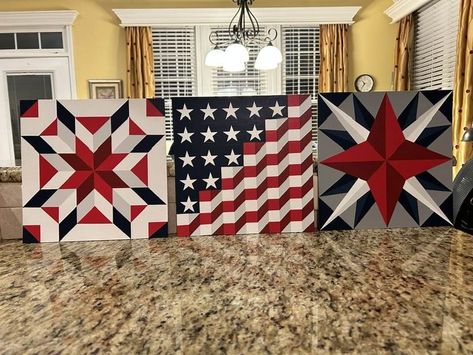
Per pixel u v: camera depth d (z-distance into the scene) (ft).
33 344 1.38
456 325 1.45
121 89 12.24
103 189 2.78
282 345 1.34
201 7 12.14
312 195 2.89
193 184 2.84
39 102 2.76
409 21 11.26
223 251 2.46
